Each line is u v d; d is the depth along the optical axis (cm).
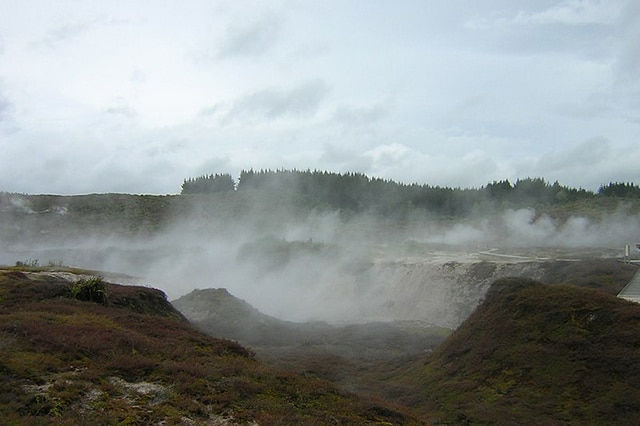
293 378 1786
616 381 2025
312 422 1345
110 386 1368
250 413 1341
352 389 2598
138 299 2844
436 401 2339
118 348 1681
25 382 1317
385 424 1502
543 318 2506
